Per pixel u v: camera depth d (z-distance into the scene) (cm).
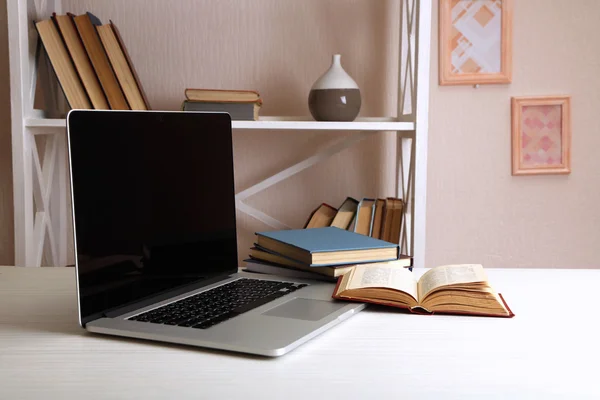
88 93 165
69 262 201
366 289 96
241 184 203
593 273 121
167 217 101
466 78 197
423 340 81
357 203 186
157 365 72
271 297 99
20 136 161
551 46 198
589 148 200
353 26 198
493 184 202
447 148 201
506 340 81
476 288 92
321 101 173
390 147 201
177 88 199
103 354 75
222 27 198
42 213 177
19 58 159
